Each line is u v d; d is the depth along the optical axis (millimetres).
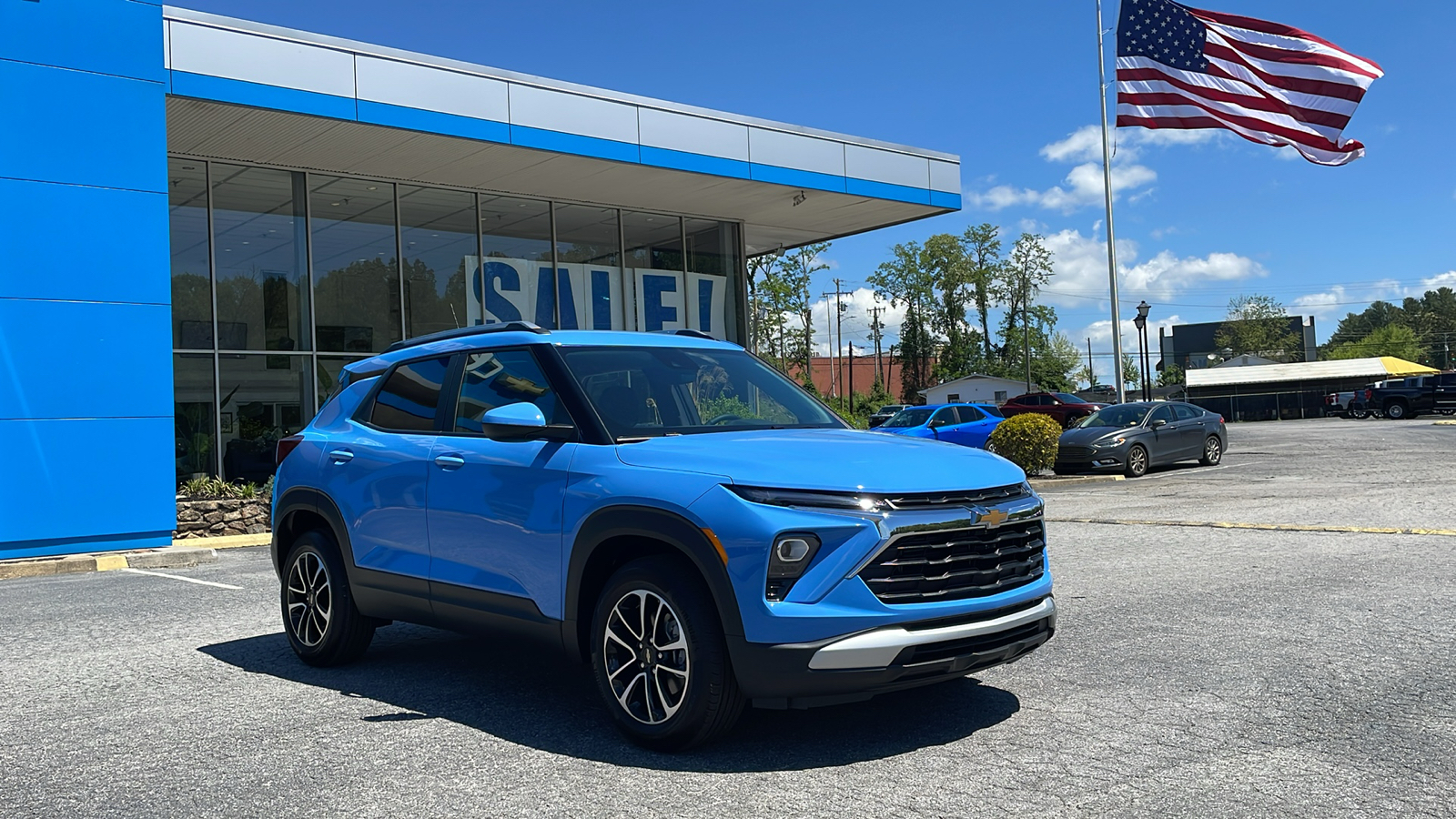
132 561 12070
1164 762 4043
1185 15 22219
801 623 3900
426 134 16188
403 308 19750
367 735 4672
